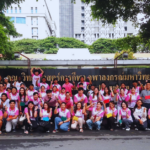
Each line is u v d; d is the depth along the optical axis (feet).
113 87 38.45
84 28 259.60
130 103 29.53
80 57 86.94
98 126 26.89
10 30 60.90
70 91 32.65
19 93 28.60
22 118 26.13
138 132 25.99
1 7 37.76
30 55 115.14
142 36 40.37
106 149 19.36
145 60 40.09
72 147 20.03
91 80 38.63
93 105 29.73
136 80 34.71
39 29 221.05
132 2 36.78
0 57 51.57
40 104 28.09
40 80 37.99
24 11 219.00
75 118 26.21
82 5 262.67
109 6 37.19
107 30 251.80
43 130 25.70
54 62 39.99
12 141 22.20
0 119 25.30
